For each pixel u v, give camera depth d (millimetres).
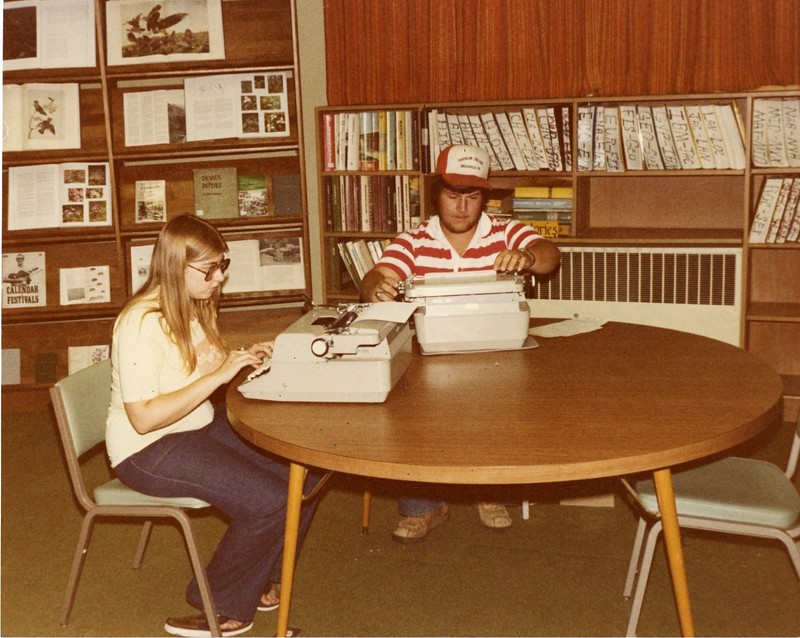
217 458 2146
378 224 4277
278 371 2018
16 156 4406
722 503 1963
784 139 3781
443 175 2705
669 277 3973
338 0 4203
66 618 2396
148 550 2857
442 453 1646
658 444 1655
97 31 4266
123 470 2150
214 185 4461
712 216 4176
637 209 4273
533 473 1570
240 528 2166
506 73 4082
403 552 2760
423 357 2402
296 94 4281
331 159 4270
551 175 4027
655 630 2266
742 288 3883
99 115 4465
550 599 2443
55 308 4484
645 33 3883
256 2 4367
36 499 3322
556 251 2775
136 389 2041
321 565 2691
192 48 4332
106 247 4562
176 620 2309
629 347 2451
